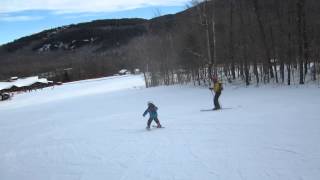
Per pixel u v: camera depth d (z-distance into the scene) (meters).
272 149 12.27
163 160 12.45
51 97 81.12
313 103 22.94
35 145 18.91
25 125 30.64
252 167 10.57
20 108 59.75
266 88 38.97
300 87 35.91
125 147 15.30
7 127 30.98
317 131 14.36
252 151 12.29
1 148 19.41
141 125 21.22
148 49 76.88
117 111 32.25
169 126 19.23
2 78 185.00
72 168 12.94
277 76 46.34
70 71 181.75
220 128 17.03
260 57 47.16
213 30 49.59
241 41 47.84
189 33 57.84
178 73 68.81
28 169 13.70
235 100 29.81
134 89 68.94
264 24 46.47
